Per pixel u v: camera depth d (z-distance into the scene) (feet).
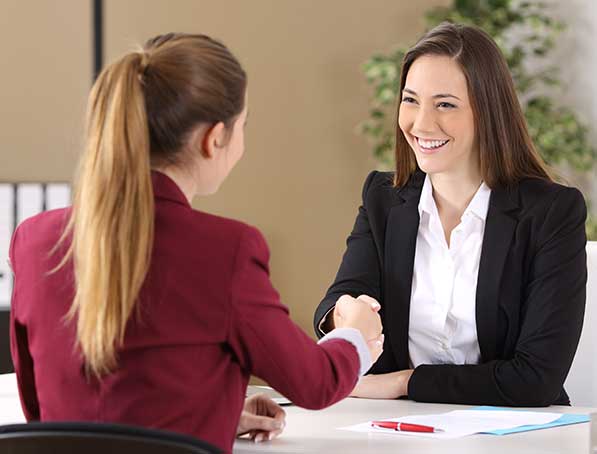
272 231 25.66
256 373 6.84
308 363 6.91
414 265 10.71
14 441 5.42
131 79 6.58
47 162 23.18
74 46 23.41
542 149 23.20
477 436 8.31
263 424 8.08
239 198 25.48
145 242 6.41
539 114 23.61
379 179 11.37
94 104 6.64
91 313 6.37
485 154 10.32
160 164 6.79
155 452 5.37
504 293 10.22
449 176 10.50
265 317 6.66
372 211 11.10
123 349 6.46
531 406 9.85
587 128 23.97
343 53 25.91
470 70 10.02
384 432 8.46
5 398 10.03
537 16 23.91
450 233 10.59
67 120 23.31
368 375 10.32
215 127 6.79
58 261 6.80
